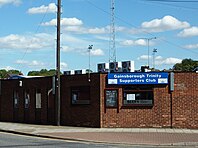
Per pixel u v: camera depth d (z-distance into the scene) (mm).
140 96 25953
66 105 28453
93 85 26625
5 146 17750
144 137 21188
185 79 25578
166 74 25703
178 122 25562
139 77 25875
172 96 25641
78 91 27656
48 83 30359
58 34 28109
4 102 35750
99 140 20062
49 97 30266
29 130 25297
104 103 26172
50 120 30172
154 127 25734
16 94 34344
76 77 27750
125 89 26094
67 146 17828
